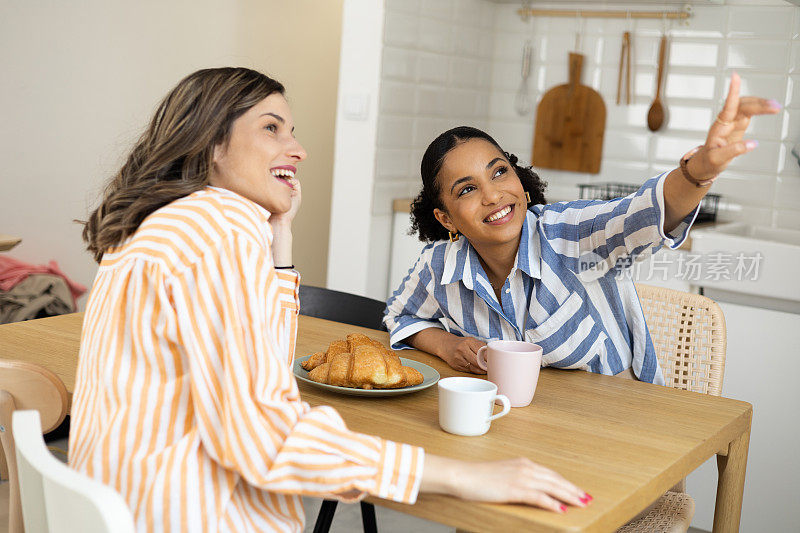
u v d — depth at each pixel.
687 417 1.28
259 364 0.96
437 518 0.95
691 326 1.69
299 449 0.93
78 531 0.81
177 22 3.79
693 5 3.25
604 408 1.30
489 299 1.57
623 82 3.44
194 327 0.96
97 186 3.62
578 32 3.52
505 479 0.92
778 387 2.38
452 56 3.48
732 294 2.51
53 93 3.45
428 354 1.63
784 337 2.37
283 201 1.19
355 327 1.82
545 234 1.52
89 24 3.51
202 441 0.96
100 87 3.58
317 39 4.48
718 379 1.65
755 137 3.18
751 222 3.21
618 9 3.41
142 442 0.96
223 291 0.97
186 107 1.13
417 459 0.94
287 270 1.24
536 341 1.54
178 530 0.94
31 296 3.15
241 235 1.00
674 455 1.10
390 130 3.21
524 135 3.71
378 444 0.95
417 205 1.71
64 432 1.76
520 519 0.89
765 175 3.17
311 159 4.52
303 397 1.27
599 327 1.53
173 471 0.94
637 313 1.54
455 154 1.47
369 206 3.21
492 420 1.21
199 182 1.11
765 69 3.14
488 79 3.74
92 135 3.59
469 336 1.64
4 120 3.33
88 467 0.97
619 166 3.48
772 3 3.10
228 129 1.14
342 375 1.27
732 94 1.08
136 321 0.98
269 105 1.17
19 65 3.34
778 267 2.40
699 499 2.36
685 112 3.32
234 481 0.97
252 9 4.09
